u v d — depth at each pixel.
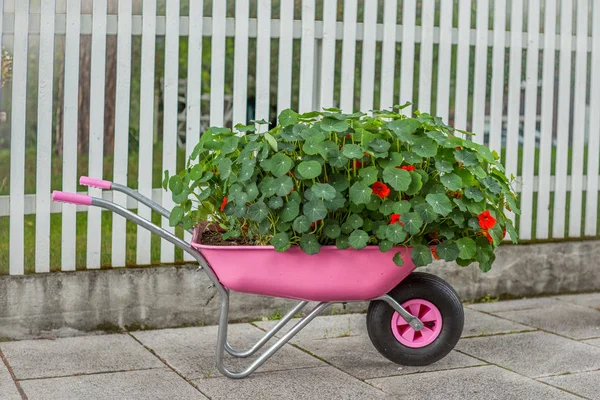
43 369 3.82
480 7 5.25
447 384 3.64
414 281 3.79
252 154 3.47
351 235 3.40
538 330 4.63
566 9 5.50
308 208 3.35
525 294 5.47
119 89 4.55
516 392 3.54
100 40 4.48
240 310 4.82
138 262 4.72
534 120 5.46
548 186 5.54
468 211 3.59
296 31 4.87
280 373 3.79
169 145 4.69
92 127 4.52
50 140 4.46
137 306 4.61
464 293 5.31
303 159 3.48
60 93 9.13
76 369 3.83
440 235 3.56
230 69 7.45
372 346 4.28
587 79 5.90
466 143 3.56
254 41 6.57
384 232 3.42
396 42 5.50
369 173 3.41
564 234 5.86
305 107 4.91
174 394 3.47
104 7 4.47
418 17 6.32
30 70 9.32
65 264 4.53
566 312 5.06
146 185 4.67
